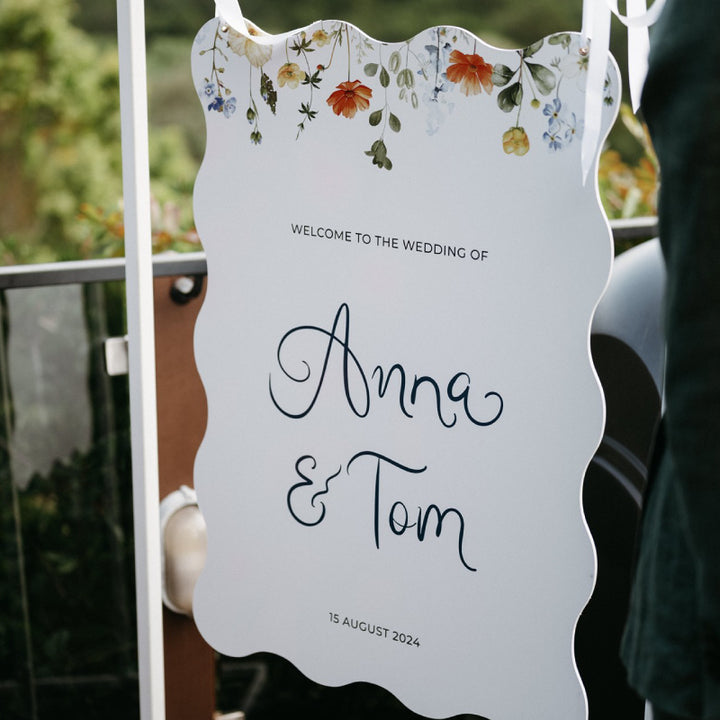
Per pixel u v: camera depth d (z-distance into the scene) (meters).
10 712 2.29
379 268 1.39
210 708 1.97
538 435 1.32
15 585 2.25
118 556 2.33
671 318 0.99
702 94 0.96
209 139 1.49
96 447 2.28
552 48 1.23
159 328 1.85
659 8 1.16
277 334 1.49
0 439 2.20
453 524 1.40
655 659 1.08
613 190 3.53
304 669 1.57
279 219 1.46
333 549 1.51
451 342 1.36
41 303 2.18
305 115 1.41
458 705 1.45
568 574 1.34
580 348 1.27
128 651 2.37
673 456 1.00
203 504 1.60
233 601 1.61
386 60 1.34
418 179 1.34
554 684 1.38
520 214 1.28
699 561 0.99
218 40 1.45
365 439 1.45
